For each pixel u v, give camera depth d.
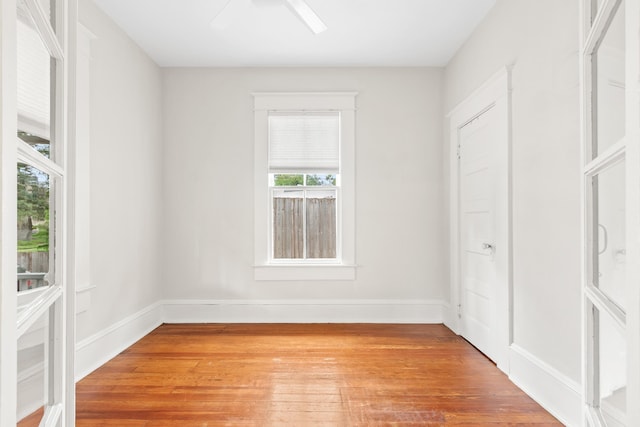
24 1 0.99
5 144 0.84
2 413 0.85
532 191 2.62
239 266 4.50
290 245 4.57
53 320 1.25
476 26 3.57
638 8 0.82
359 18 3.44
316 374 2.94
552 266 2.39
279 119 4.52
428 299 4.49
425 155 4.51
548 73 2.44
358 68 4.52
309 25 2.82
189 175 4.50
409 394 2.60
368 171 4.51
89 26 3.06
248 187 4.51
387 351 3.47
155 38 3.78
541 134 2.51
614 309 1.04
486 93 3.29
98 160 3.17
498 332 3.07
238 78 4.51
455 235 4.05
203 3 3.18
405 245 4.50
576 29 2.17
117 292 3.47
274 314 4.48
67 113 1.34
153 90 4.27
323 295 4.50
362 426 2.20
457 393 2.62
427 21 3.49
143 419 2.27
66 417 1.33
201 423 2.23
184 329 4.19
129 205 3.70
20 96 0.99
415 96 4.52
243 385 2.75
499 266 3.05
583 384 1.27
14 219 0.88
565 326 2.26
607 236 1.12
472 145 3.66
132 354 3.40
